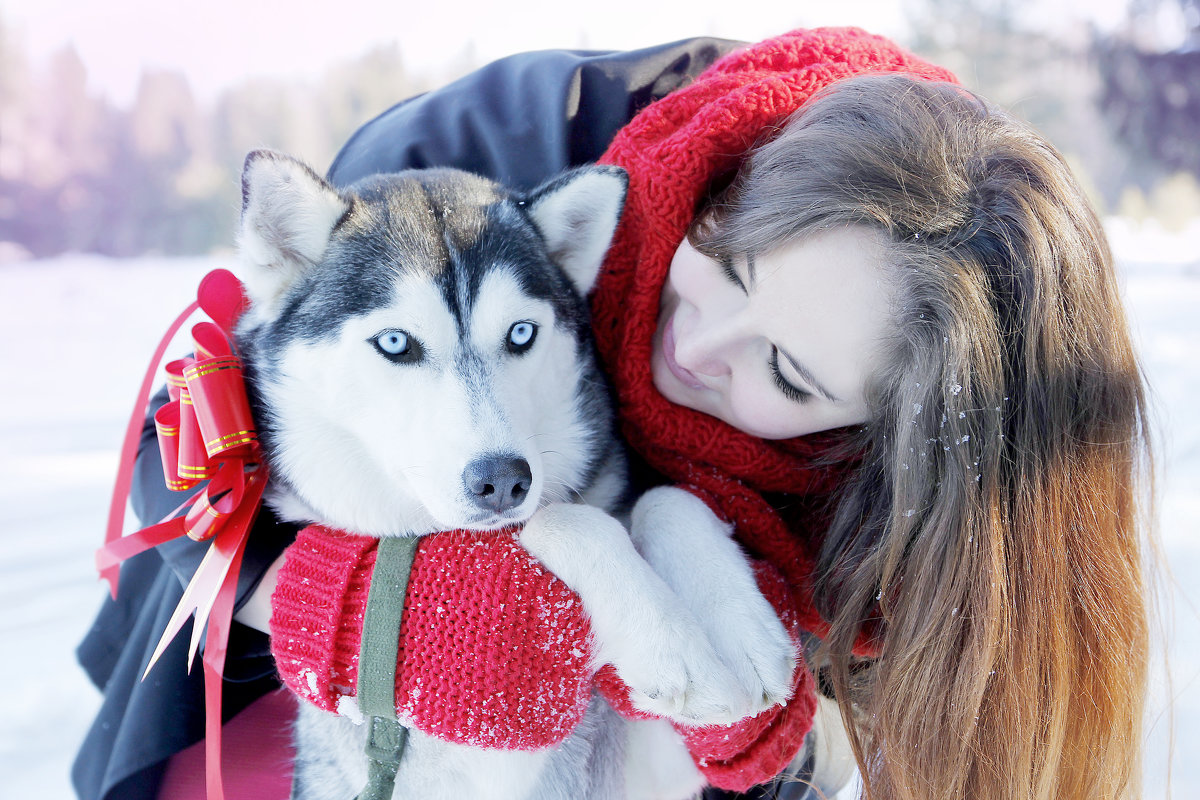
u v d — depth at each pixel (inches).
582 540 51.4
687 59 80.7
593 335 68.7
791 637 54.0
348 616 51.3
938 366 51.1
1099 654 53.7
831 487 65.7
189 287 398.0
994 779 53.3
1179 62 698.2
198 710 68.1
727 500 62.8
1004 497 52.7
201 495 56.7
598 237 63.7
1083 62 704.4
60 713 99.4
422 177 66.2
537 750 53.6
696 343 57.8
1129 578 54.6
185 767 72.1
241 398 56.8
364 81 815.1
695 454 63.4
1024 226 51.6
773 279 53.1
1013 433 53.1
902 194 51.3
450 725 48.2
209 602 53.9
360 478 59.7
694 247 57.9
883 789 57.0
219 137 735.1
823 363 54.2
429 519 60.5
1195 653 111.6
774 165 55.6
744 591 51.6
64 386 230.5
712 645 50.0
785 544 63.3
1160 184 692.7
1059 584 52.5
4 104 659.4
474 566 50.4
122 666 71.2
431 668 48.5
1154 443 62.0
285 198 58.4
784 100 60.6
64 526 148.5
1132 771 56.6
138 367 251.6
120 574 77.2
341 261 58.5
